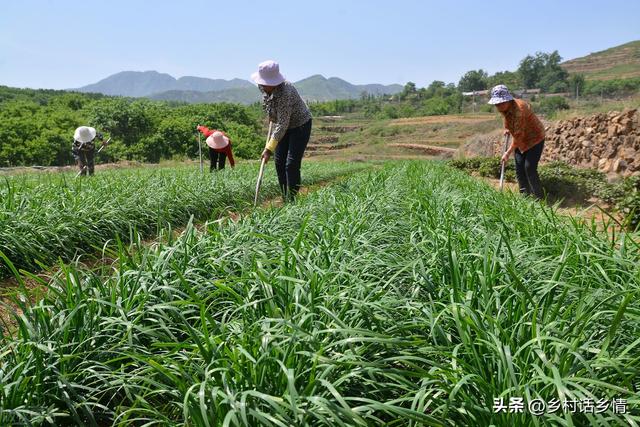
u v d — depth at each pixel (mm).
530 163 8562
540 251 3760
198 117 52531
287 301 2863
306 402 2115
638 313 2625
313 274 2920
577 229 3910
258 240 4082
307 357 2340
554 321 2465
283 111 7188
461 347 2533
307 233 4188
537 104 69438
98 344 2830
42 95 102125
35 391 2412
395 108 128750
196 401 2176
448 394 2285
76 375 2564
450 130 77500
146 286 3119
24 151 36625
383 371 2203
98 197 6555
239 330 2611
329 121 115812
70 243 5293
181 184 8297
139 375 2598
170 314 3094
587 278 3033
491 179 16156
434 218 4730
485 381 2123
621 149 15625
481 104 116188
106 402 2674
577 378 2023
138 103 50562
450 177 10883
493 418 2070
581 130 17766
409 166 13680
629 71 168625
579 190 10641
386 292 3057
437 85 150250
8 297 4047
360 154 66812
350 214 5031
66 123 43000
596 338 2643
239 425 1979
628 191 9469
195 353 2561
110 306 2969
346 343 2500
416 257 3738
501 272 3045
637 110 15469
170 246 3760
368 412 2127
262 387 2229
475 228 4074
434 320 2543
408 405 2400
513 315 2707
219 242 3930
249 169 13586
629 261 3072
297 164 7660
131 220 6230
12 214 5090
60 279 3355
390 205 5941
